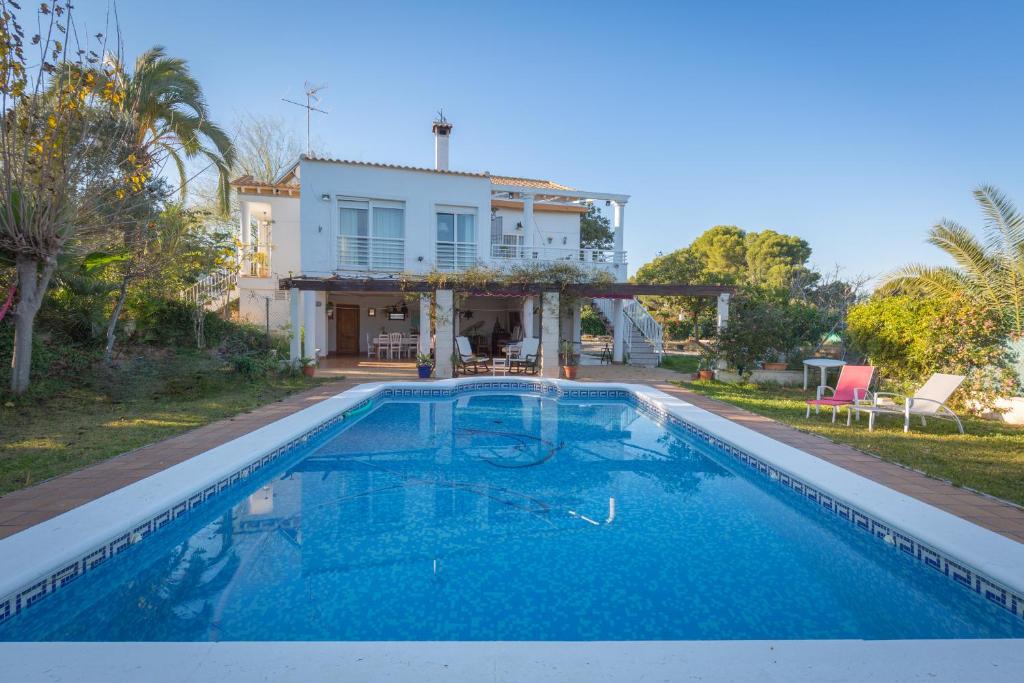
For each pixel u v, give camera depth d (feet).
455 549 13.85
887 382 36.94
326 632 10.07
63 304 37.27
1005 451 20.93
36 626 10.04
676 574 12.57
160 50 49.80
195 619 10.48
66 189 25.89
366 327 68.80
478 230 59.06
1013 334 30.01
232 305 62.69
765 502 17.65
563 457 23.16
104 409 27.68
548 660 7.55
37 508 13.43
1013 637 10.07
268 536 14.55
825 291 73.77
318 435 25.21
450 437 26.63
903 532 12.80
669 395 35.29
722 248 157.79
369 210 55.77
